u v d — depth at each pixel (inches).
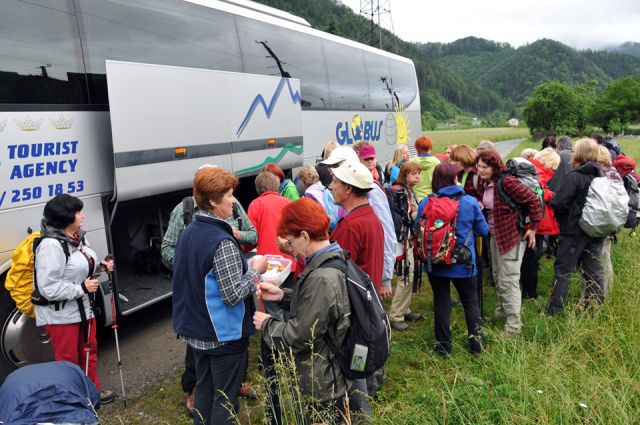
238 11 277.4
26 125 161.5
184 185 217.6
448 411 132.7
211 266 108.9
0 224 153.8
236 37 268.8
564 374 140.9
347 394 105.2
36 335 172.7
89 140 183.3
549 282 261.7
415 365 179.5
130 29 203.0
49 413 79.2
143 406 161.6
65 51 176.4
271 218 172.7
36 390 80.2
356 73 428.8
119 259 225.0
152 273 232.7
